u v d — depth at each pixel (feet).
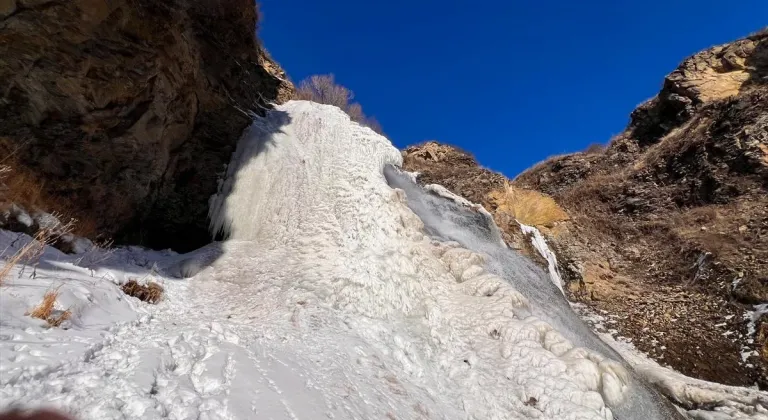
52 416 7.94
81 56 21.84
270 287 21.91
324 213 28.76
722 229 39.52
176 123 29.04
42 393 8.47
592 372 19.40
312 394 12.25
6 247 16.63
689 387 24.48
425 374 18.10
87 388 9.07
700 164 49.08
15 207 19.30
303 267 23.77
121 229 26.71
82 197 23.75
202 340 13.44
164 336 13.35
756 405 23.56
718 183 45.44
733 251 36.19
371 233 26.94
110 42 22.97
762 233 36.65
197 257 25.50
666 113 70.38
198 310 19.26
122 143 25.21
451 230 35.47
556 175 73.46
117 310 15.29
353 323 19.52
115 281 19.51
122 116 24.81
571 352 20.81
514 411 17.20
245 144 34.71
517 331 21.15
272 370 12.74
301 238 27.09
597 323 33.94
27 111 21.50
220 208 31.19
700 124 54.54
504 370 19.13
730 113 50.19
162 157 28.07
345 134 37.96
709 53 71.05
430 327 21.20
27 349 9.70
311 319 18.42
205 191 31.71
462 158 60.59
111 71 23.21
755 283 32.04
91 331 12.36
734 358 28.30
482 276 26.18
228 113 34.88
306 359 14.76
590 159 72.79
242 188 31.78
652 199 50.19
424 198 39.17
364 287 21.91
